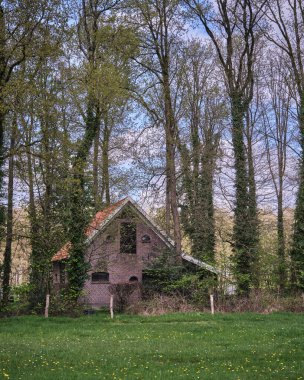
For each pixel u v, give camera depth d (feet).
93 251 113.50
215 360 48.47
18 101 83.30
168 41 122.52
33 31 82.17
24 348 55.67
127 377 40.16
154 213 128.16
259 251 119.14
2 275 107.34
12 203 106.73
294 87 144.15
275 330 70.23
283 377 40.29
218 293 108.99
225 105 140.05
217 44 128.88
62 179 97.55
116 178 119.65
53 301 100.07
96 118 107.65
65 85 99.81
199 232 125.80
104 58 108.06
